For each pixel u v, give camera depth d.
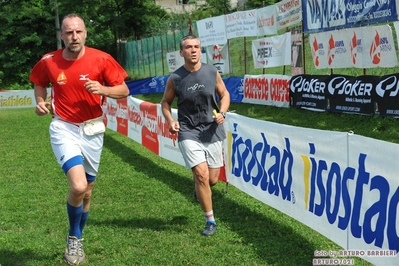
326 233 4.36
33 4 35.34
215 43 16.11
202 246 4.81
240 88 14.76
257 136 5.62
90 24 35.03
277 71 16.02
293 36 12.21
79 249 4.54
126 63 32.31
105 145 10.87
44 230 5.50
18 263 4.64
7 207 6.46
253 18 14.08
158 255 4.60
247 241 4.84
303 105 11.52
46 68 4.33
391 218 3.52
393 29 9.05
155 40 26.45
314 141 4.48
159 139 8.73
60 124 4.37
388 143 3.52
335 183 4.20
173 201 6.36
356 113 9.67
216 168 5.29
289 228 5.09
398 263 3.46
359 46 9.64
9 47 34.28
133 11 33.84
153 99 20.45
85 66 4.30
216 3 33.59
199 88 5.05
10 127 15.60
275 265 4.24
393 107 8.64
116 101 12.09
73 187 4.17
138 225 5.50
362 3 9.50
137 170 8.30
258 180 5.67
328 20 10.63
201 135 5.15
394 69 10.62
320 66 11.06
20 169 8.89
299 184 4.80
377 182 3.66
